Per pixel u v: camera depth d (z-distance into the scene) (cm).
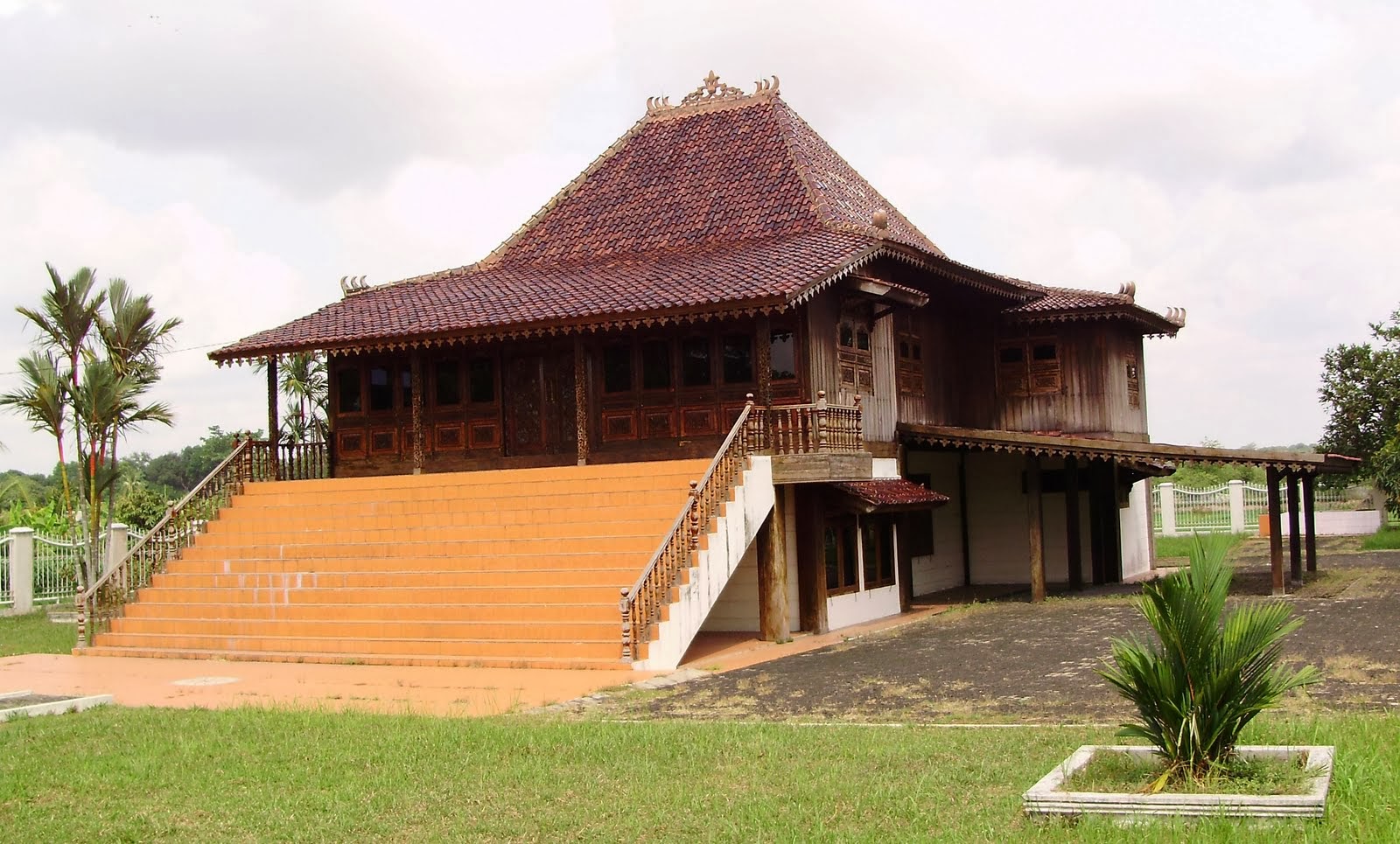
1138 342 3206
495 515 2075
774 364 2275
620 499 2031
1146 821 794
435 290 2742
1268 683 874
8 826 952
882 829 832
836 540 2206
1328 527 4516
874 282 2280
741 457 1942
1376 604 2078
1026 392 3009
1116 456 2395
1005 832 802
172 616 2094
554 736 1170
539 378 2550
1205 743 866
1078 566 2717
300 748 1164
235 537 2233
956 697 1375
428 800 963
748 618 2100
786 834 827
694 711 1356
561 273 2673
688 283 2236
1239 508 4634
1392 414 4125
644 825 873
